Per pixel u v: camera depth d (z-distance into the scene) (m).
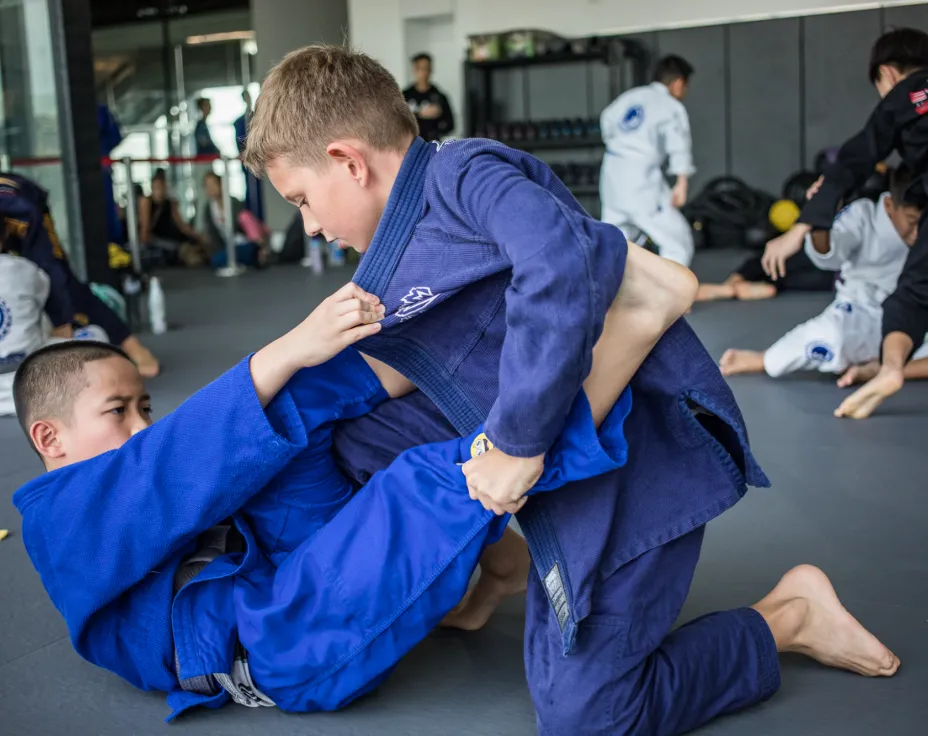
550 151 10.66
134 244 7.10
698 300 5.86
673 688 1.21
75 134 5.24
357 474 1.41
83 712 1.38
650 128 5.86
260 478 1.27
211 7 13.55
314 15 12.05
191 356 4.47
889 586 1.72
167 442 1.26
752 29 9.79
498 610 1.70
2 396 3.52
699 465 1.24
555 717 1.18
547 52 10.06
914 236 3.73
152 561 1.28
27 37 5.20
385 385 1.39
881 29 9.38
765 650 1.31
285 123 1.17
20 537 2.16
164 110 14.15
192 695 1.34
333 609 1.25
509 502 1.10
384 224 1.17
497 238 1.04
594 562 1.17
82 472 1.28
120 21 14.02
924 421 2.88
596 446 1.11
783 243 3.39
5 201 3.58
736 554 1.91
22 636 1.65
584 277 0.99
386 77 1.21
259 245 9.28
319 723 1.32
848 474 2.41
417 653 1.54
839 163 3.28
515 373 1.00
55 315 3.72
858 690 1.36
